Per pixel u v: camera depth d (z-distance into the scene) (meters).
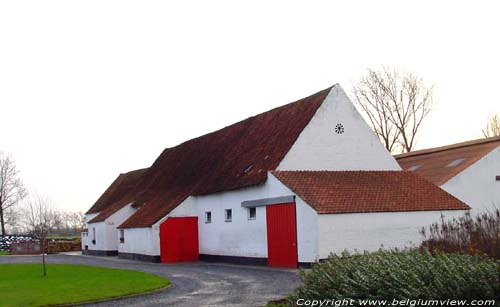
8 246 64.00
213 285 21.30
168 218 36.03
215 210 34.28
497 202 34.69
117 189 55.06
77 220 82.00
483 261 11.03
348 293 11.52
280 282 21.19
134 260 39.34
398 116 56.09
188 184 38.91
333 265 12.93
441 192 28.89
